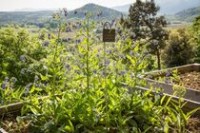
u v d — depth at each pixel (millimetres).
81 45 4406
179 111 4023
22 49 9852
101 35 4543
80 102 4008
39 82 4578
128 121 4020
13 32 10500
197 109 4090
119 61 4551
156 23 33656
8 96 4660
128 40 4586
